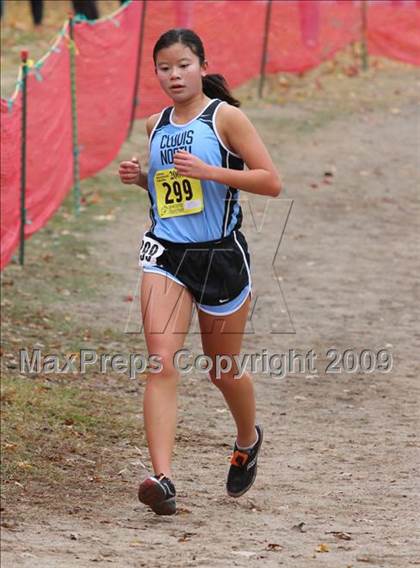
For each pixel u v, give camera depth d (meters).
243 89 57.34
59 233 37.44
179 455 20.62
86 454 20.23
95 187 42.62
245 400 16.72
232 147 15.84
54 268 34.00
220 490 18.61
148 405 15.56
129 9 44.34
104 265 34.88
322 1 59.34
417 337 29.20
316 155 48.47
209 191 15.72
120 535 15.92
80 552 14.94
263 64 56.53
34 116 34.06
